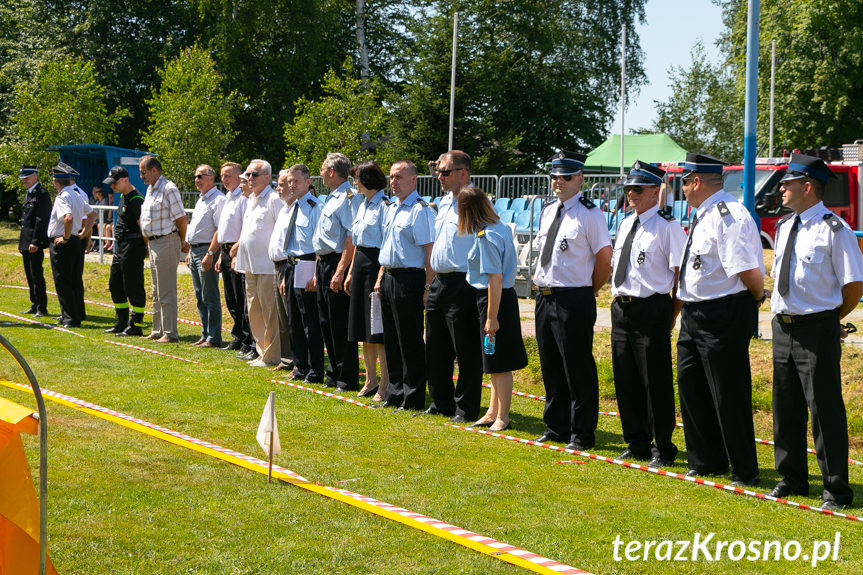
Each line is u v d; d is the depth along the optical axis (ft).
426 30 88.38
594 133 127.75
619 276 19.69
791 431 17.40
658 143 86.22
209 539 13.76
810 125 107.14
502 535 14.46
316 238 26.94
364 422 22.58
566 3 131.13
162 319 35.04
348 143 81.35
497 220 22.00
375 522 14.79
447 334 23.59
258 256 29.84
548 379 21.35
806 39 105.50
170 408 22.76
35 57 113.50
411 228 23.84
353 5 128.47
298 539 13.88
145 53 114.73
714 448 18.92
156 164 34.50
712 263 18.06
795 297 16.93
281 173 28.37
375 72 131.23
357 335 25.50
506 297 22.24
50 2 120.57
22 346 31.94
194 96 85.20
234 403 23.81
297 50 115.85
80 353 30.86
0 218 125.08
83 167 82.94
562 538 14.43
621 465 19.42
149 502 15.35
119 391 24.59
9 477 10.18
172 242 34.76
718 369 18.12
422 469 18.25
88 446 18.60
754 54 31.78
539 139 126.31
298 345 28.09
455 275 22.90
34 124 90.33
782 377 17.34
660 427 19.53
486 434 21.89
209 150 84.53
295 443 19.95
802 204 17.08
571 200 20.80
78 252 38.14
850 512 16.38
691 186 18.38
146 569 12.55
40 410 9.53
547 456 19.94
